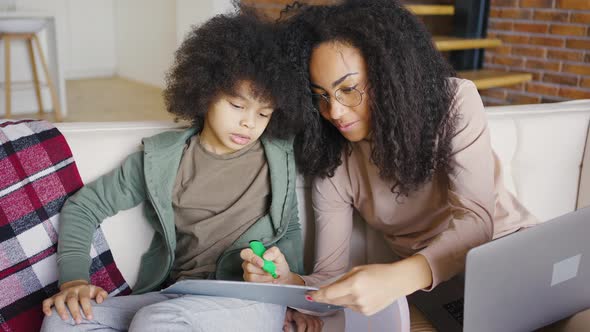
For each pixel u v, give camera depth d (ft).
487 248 2.54
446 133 3.47
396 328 2.98
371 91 3.33
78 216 3.53
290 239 3.89
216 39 3.57
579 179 4.85
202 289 3.05
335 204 4.02
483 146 3.47
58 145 3.66
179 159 3.72
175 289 3.12
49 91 13.19
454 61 12.98
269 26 3.76
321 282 3.57
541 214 4.77
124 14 17.43
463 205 3.39
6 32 11.63
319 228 4.04
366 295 2.70
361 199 3.98
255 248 3.34
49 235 3.57
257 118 3.56
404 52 3.30
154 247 3.87
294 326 3.55
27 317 3.43
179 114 3.86
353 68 3.26
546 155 4.63
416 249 3.88
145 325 2.83
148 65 16.66
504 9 12.29
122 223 3.79
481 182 3.42
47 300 3.14
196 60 3.59
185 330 2.89
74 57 17.78
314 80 3.40
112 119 12.62
